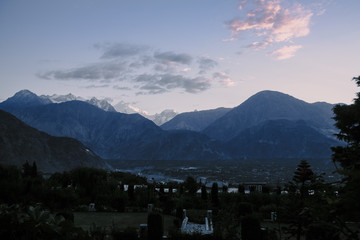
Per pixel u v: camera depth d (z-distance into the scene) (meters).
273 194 27.50
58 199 26.34
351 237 3.15
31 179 28.91
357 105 11.86
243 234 11.45
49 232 5.10
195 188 37.72
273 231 11.86
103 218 22.70
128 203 29.23
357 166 3.89
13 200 23.75
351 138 11.53
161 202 29.05
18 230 5.06
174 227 16.45
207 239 13.19
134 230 13.75
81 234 5.29
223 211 15.11
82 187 31.30
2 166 28.67
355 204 2.89
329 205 3.37
